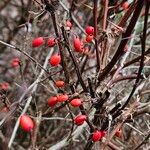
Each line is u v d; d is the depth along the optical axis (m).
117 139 0.63
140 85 0.55
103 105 0.46
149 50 0.45
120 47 0.45
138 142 0.62
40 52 0.71
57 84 0.49
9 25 0.96
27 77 0.64
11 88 0.64
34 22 0.61
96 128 0.46
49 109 0.57
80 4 0.66
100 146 0.49
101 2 0.61
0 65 0.87
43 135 0.73
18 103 0.48
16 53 0.87
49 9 0.44
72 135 0.54
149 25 0.64
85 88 0.47
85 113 0.46
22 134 0.75
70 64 0.59
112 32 0.50
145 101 0.60
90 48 0.61
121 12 0.54
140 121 0.69
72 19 0.64
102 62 0.49
